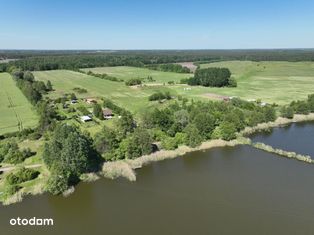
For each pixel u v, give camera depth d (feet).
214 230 192.95
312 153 308.60
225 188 242.58
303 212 209.46
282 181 250.98
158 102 514.27
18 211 214.28
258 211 211.61
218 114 383.24
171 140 317.01
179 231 192.85
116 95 586.04
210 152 314.14
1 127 381.40
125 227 197.88
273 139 350.64
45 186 238.07
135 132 312.50
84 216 209.15
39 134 345.72
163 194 235.81
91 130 367.86
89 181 254.06
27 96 527.40
